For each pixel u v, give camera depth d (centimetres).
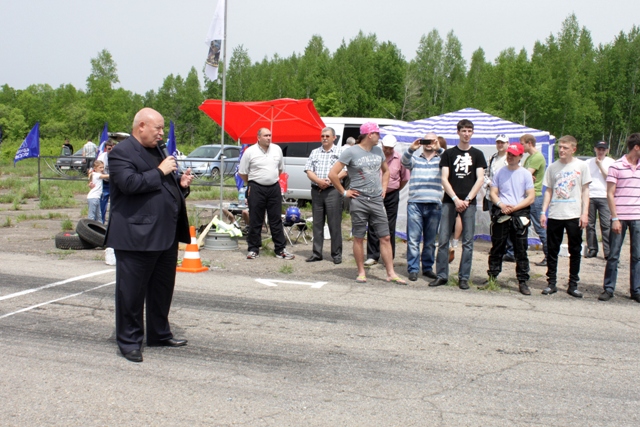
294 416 386
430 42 7862
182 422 374
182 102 8256
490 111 6303
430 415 392
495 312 661
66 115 7538
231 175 2388
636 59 6638
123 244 473
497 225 768
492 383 453
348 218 1488
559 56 6353
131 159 473
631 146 730
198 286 751
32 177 2692
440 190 813
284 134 1370
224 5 1084
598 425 384
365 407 402
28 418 376
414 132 1153
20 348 507
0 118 7331
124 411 389
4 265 855
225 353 506
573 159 748
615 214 734
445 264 788
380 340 550
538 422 386
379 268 900
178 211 508
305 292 733
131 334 490
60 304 649
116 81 7869
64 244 1000
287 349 520
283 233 962
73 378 444
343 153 782
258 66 8662
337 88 6531
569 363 502
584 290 788
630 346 553
